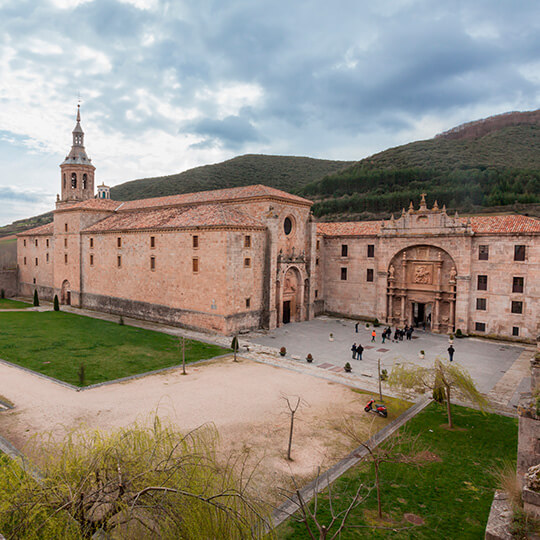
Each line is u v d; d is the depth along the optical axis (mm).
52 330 49406
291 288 60375
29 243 86812
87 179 83812
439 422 25969
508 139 161250
